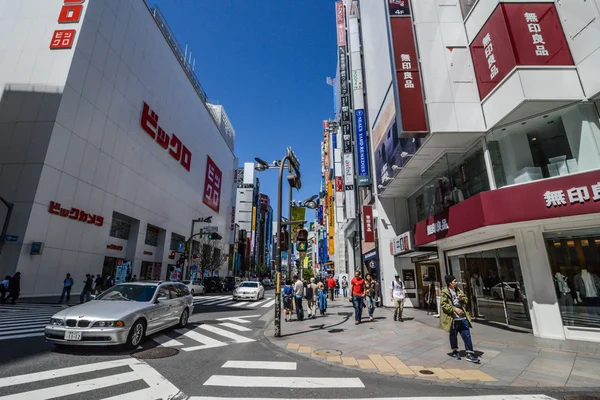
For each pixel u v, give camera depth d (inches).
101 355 237.5
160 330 324.2
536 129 326.3
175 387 174.7
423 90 382.6
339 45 985.5
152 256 1322.6
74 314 245.9
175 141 1499.8
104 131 954.1
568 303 308.5
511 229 342.0
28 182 716.0
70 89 808.9
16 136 748.0
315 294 551.5
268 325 424.5
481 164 379.2
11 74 801.6
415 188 609.3
